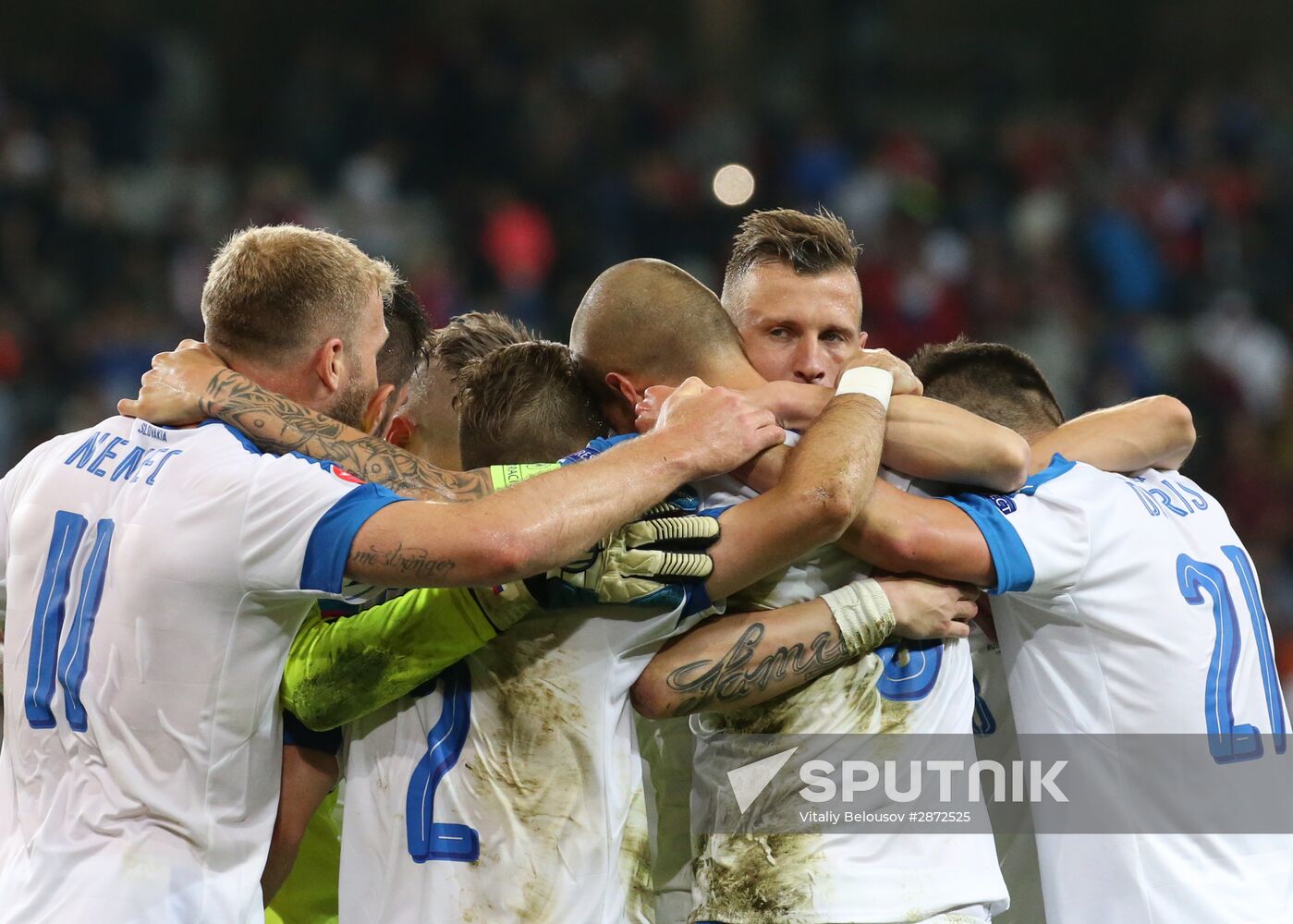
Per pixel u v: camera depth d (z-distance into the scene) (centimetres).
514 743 987
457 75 6169
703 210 5969
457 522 902
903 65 7144
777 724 1006
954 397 1223
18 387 4850
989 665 1155
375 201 5741
